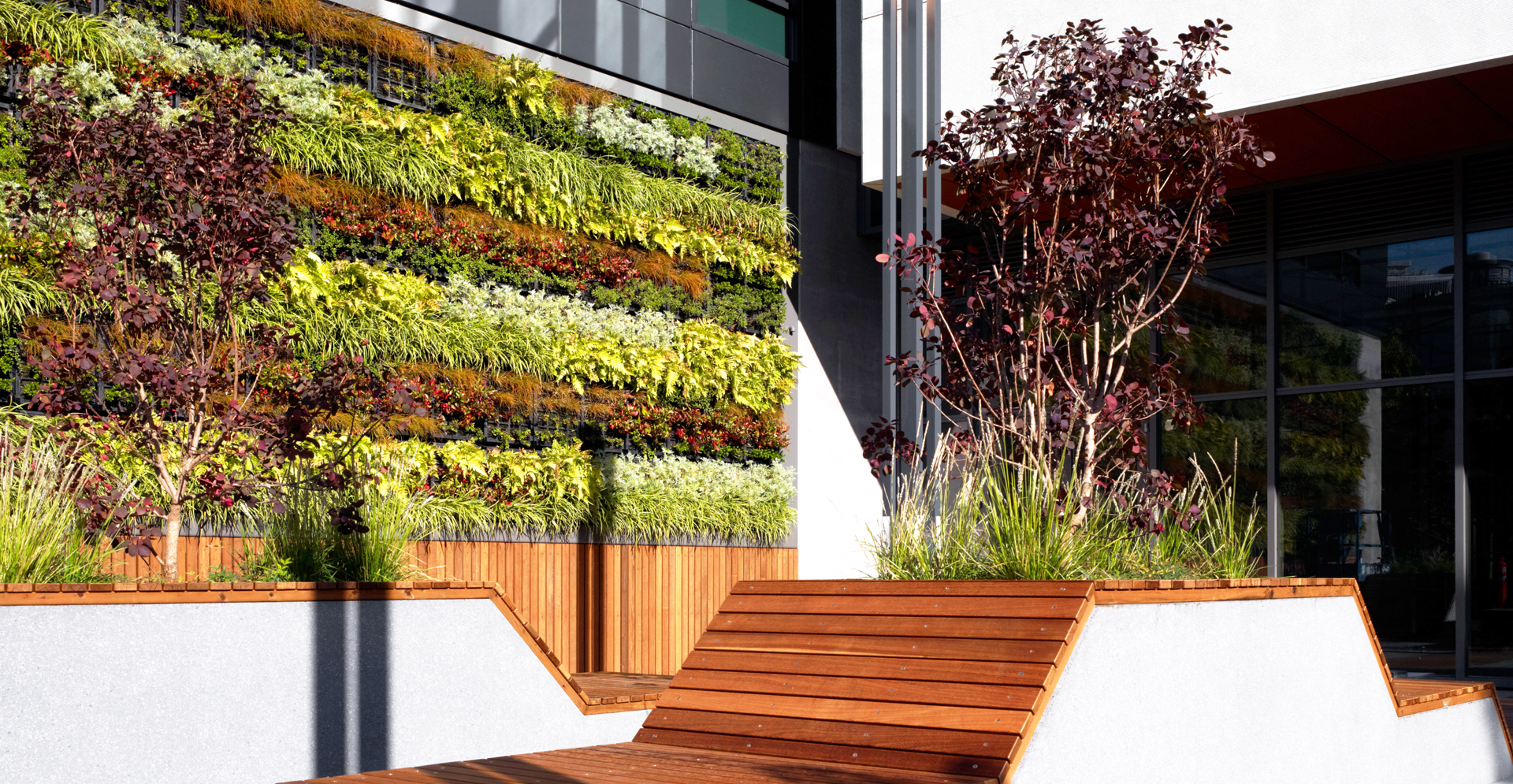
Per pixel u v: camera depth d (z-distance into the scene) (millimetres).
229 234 5281
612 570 8664
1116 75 5074
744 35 10094
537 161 8398
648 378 8938
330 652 4973
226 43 7195
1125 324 5418
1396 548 9305
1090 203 5438
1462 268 9117
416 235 7824
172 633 4531
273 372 6543
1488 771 6246
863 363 10734
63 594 4266
